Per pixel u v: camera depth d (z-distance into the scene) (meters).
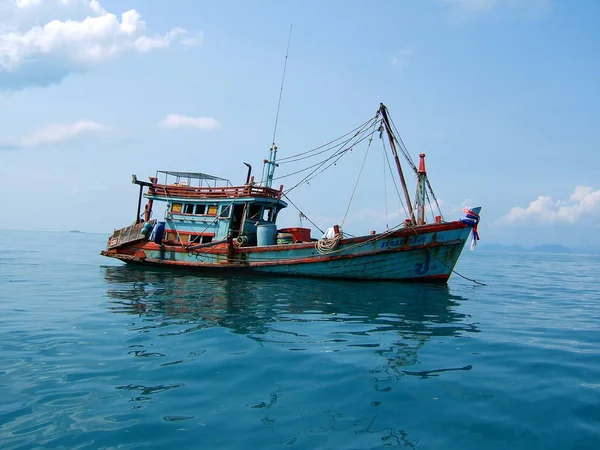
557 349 10.34
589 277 37.31
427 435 5.90
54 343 9.95
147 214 28.38
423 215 21.92
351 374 8.14
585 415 6.57
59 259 37.31
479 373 8.40
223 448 5.45
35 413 6.32
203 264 24.50
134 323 12.05
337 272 22.02
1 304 14.80
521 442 5.76
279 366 8.53
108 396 6.97
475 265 53.47
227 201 24.75
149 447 5.43
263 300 16.08
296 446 5.52
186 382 7.63
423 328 12.23
